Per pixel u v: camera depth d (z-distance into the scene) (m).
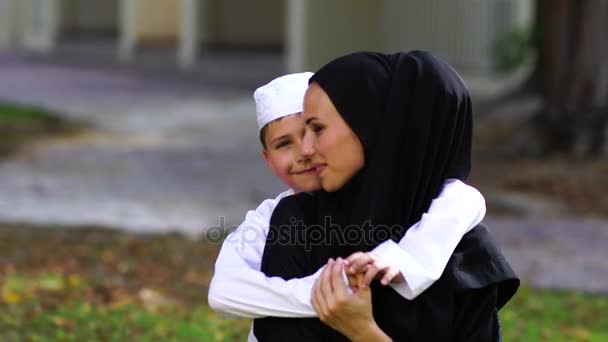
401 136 5.52
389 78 5.59
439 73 5.53
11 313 13.23
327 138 5.56
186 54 54.31
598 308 16.00
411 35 45.03
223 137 34.53
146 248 18.62
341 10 46.06
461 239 5.66
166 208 23.22
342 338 5.61
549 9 31.53
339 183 5.62
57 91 47.81
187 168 28.30
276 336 5.61
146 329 13.25
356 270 5.34
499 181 25.88
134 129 36.28
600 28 28.78
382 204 5.51
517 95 34.50
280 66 48.47
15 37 74.19
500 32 40.94
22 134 33.34
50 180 26.05
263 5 53.19
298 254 5.68
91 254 17.81
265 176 27.41
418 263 5.42
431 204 5.60
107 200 23.86
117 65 60.53
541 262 18.88
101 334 12.77
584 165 27.45
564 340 14.07
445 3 43.38
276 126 6.00
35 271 16.17
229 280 5.62
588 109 28.72
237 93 46.06
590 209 23.53
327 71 5.63
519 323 14.80
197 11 53.66
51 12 67.06
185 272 17.19
